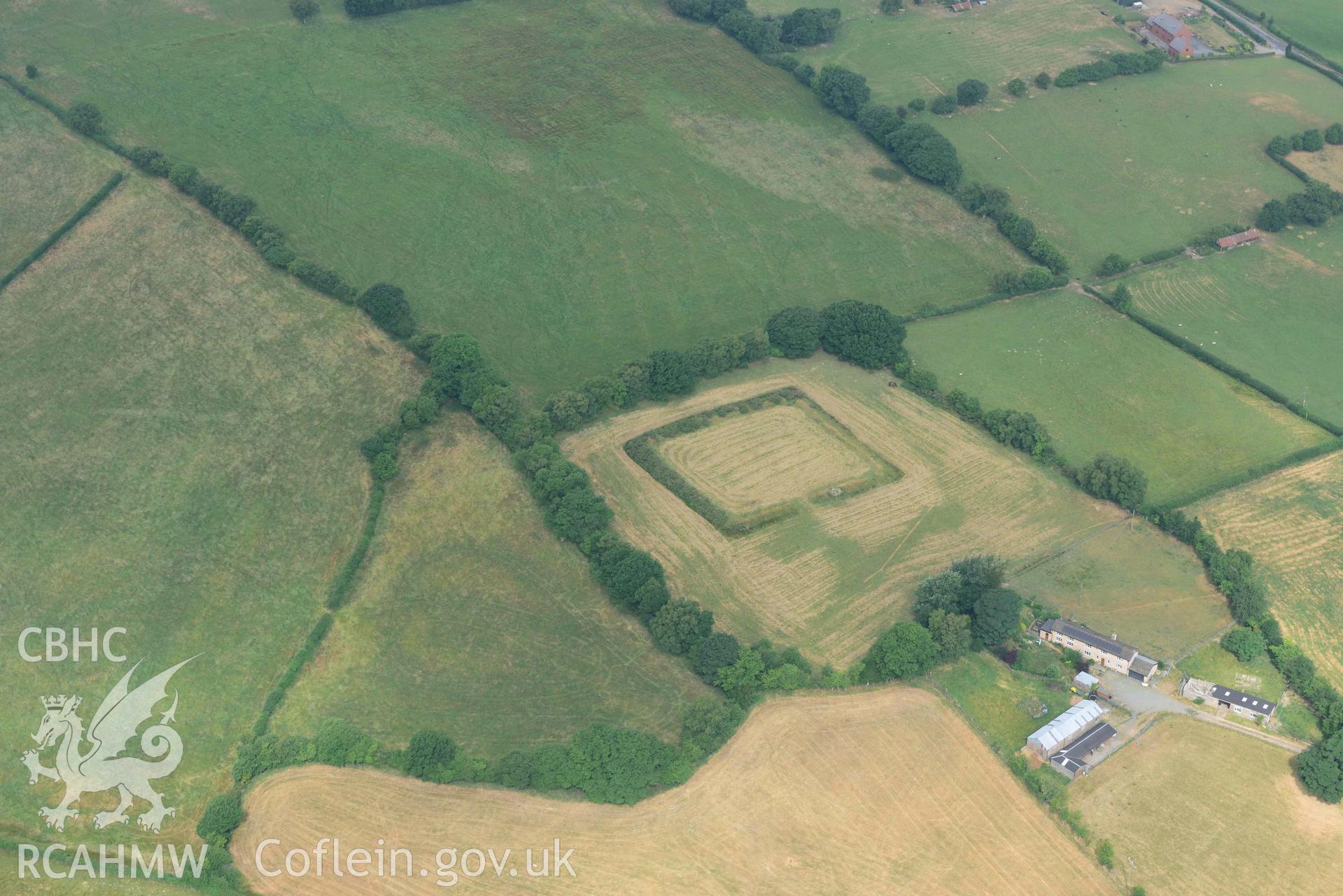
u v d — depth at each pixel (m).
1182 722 188.00
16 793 177.50
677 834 170.75
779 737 184.50
